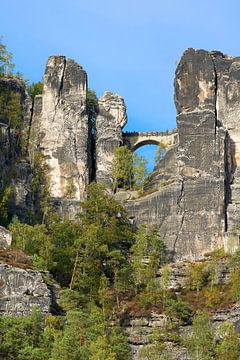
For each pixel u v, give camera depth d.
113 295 165.00
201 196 183.62
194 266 173.62
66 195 191.25
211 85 191.88
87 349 141.00
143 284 168.12
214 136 187.88
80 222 181.12
